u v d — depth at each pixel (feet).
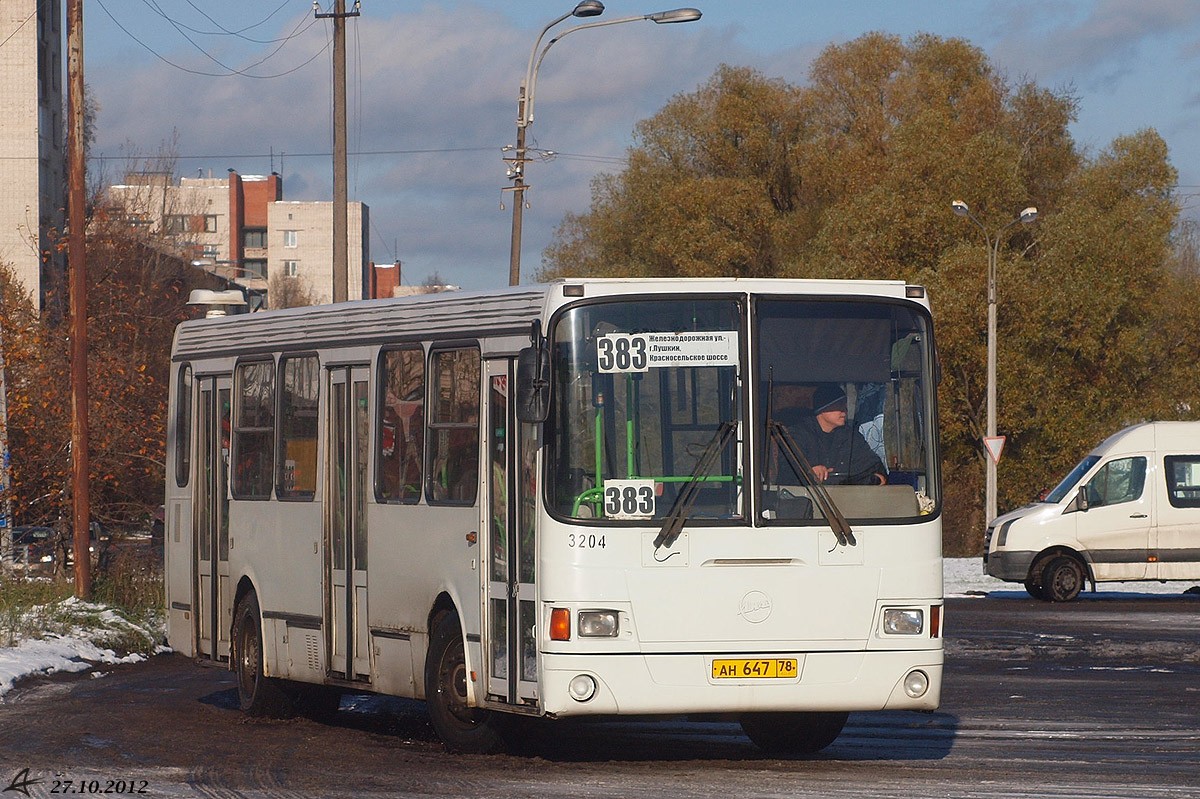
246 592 72.84
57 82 350.64
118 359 145.79
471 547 55.93
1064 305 262.26
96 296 162.81
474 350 56.59
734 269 313.53
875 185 280.72
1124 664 93.91
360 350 64.03
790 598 50.83
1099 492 142.92
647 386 51.26
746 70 328.70
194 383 78.54
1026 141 294.25
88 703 75.41
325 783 50.34
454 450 57.52
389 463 61.77
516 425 53.62
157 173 268.82
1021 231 281.95
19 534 146.20
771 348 51.90
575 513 50.52
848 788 48.75
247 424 73.10
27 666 86.53
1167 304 287.28
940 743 60.44
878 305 52.90
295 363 68.90
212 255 533.14
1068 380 269.85
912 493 52.29
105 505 141.79
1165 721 67.46
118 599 119.34
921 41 308.60
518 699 52.75
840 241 270.87
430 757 56.39
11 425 136.98
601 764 54.29
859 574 51.34
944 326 254.88
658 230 319.68
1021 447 267.39
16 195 331.16
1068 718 68.59
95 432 140.36
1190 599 146.72
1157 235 277.03
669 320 51.65
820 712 53.47
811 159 305.53
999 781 50.42
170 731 64.75
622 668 49.98
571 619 50.14
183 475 79.87
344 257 161.99
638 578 50.21
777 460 51.37
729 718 67.10
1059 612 132.57
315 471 66.59
